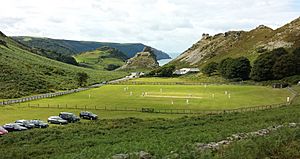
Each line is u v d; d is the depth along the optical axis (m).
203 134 27.34
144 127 46.44
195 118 56.09
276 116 38.69
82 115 66.12
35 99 97.38
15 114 70.81
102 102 92.69
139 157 18.83
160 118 62.12
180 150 19.73
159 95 110.50
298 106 57.50
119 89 131.75
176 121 53.06
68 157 21.83
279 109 55.19
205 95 110.00
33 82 126.38
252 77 153.25
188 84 150.25
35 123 55.28
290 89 118.56
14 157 27.11
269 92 114.62
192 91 122.56
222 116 55.38
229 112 66.88
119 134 40.00
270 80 147.38
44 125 55.62
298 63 144.38
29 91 114.19
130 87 139.62
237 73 160.75
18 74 130.50
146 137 32.59
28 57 194.88
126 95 111.06
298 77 137.00
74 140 37.09
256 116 45.69
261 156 17.67
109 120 59.50
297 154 17.62
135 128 46.06
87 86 146.25
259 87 132.00
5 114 70.56
